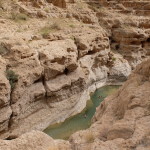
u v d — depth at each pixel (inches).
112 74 1217.4
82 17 1249.4
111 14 1417.3
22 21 948.6
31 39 823.7
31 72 693.3
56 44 855.1
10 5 1018.7
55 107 767.7
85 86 896.9
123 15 1443.2
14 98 638.5
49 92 740.0
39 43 799.1
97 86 1125.1
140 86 367.9
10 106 631.8
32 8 1068.5
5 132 615.5
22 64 687.1
